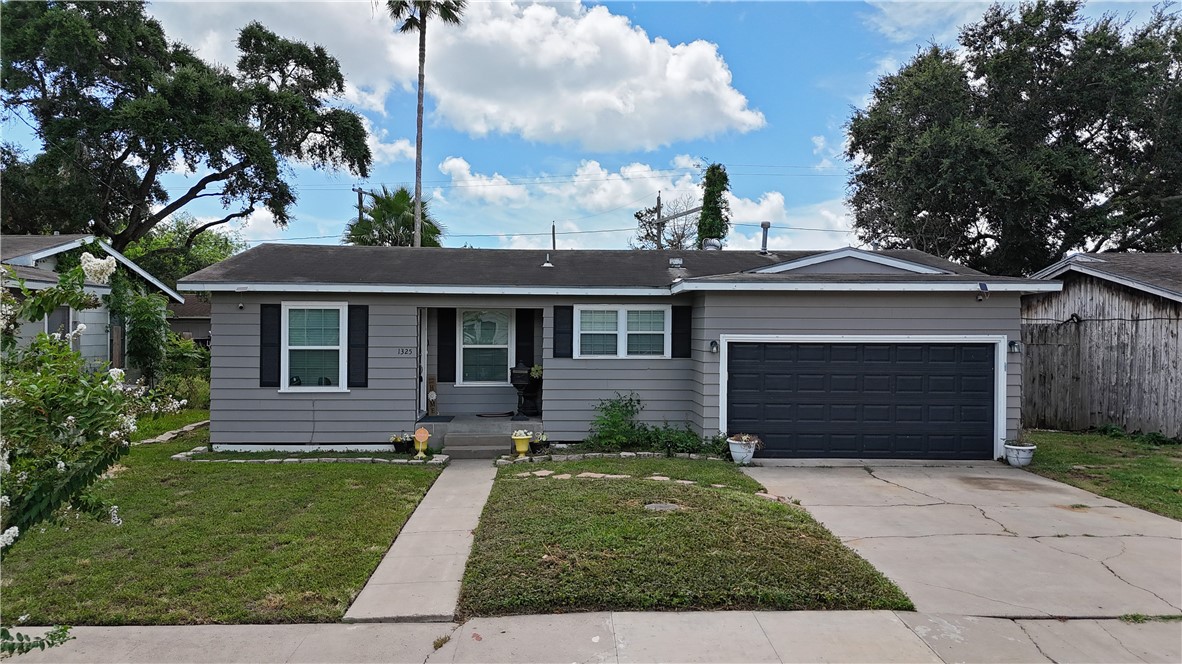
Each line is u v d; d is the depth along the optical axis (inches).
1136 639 157.5
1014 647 152.9
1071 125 888.3
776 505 260.2
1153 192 892.0
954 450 377.7
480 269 435.5
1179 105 821.2
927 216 896.3
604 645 152.5
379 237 842.2
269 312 388.2
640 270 450.9
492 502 267.9
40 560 198.8
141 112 813.2
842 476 333.1
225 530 228.5
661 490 279.6
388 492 286.0
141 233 978.7
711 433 380.2
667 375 410.9
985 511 266.4
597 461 354.0
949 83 840.9
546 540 214.1
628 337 410.3
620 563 193.9
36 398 117.2
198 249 1587.1
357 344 393.4
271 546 213.6
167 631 158.4
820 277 381.7
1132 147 892.6
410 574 194.9
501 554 203.3
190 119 861.8
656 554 201.3
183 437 442.6
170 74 900.6
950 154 797.9
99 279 133.0
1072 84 841.5
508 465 352.5
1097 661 147.3
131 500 265.9
